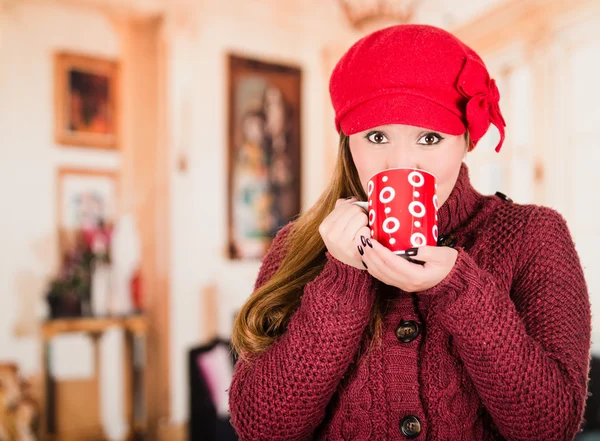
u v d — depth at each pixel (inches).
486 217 29.7
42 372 139.7
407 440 27.0
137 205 153.3
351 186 32.0
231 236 161.2
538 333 26.4
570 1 138.1
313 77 174.6
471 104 25.7
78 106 147.6
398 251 24.9
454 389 27.1
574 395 24.7
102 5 148.4
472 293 24.8
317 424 28.4
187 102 154.3
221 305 159.3
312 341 26.7
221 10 159.3
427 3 158.9
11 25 140.7
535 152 148.6
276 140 168.2
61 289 140.3
